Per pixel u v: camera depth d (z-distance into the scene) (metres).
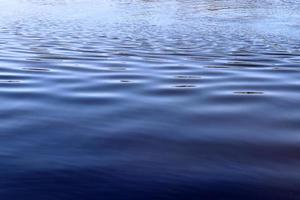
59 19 28.70
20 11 34.16
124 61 10.41
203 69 9.03
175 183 3.49
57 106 5.80
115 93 6.59
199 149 4.23
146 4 42.34
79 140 4.45
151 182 3.51
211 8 38.38
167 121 5.12
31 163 3.82
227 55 13.02
